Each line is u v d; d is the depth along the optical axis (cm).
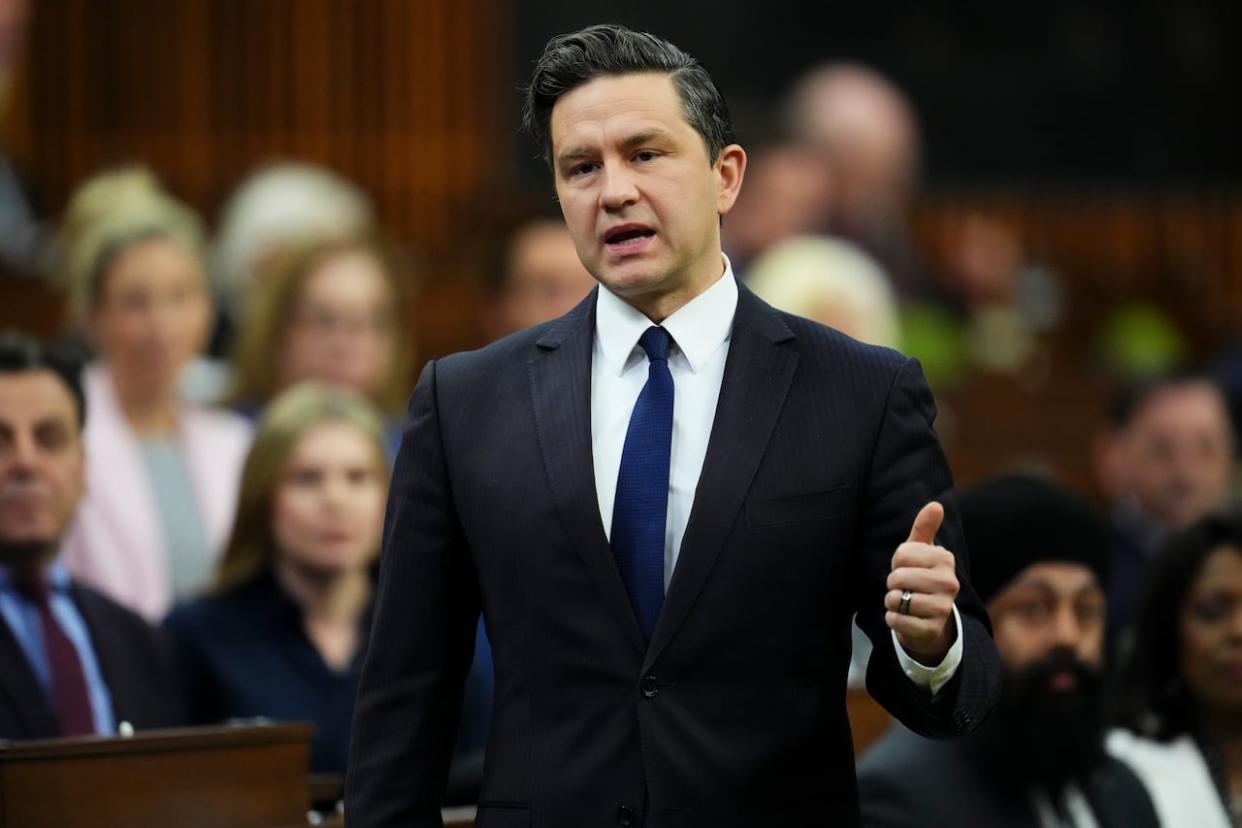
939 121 3462
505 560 731
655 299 750
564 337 769
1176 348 2836
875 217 2702
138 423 1533
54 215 2884
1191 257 3369
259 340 1678
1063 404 2489
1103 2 3509
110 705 1119
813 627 719
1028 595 1106
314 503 1269
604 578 715
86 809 888
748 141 2744
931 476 733
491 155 3322
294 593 1270
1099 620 1130
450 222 2875
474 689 1301
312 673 1249
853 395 740
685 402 746
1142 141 3528
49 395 1140
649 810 699
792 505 720
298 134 3259
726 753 702
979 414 2475
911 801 1063
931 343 2561
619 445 743
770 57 3388
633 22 3366
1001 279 2822
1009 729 1091
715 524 714
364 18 3294
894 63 3441
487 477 741
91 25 3131
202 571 1491
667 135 728
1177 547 1223
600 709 711
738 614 709
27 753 878
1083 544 1114
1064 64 3503
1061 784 1091
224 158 3212
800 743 712
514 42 3344
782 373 744
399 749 740
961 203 3453
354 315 1677
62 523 1142
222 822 922
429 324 2402
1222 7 3534
